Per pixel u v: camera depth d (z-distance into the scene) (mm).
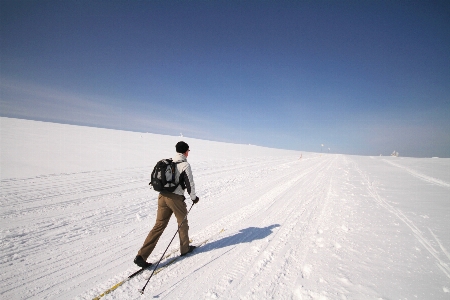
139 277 2604
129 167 11977
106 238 3854
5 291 2373
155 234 2812
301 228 4004
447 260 2480
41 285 2496
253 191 7789
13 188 6805
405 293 1938
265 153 32375
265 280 2443
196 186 8477
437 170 12625
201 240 3668
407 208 4672
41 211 5090
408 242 2988
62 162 11758
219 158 20422
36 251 3303
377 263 2508
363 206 4988
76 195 6508
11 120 31594
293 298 2107
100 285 2506
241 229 4129
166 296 2248
